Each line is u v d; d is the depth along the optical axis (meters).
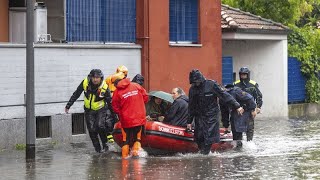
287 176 24.83
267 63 51.84
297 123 46.88
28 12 27.88
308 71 55.19
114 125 31.20
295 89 54.56
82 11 36.81
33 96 28.45
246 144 32.72
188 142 30.72
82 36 36.84
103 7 37.78
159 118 32.00
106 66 37.50
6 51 32.78
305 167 26.91
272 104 52.03
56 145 33.94
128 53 38.78
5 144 32.38
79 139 35.91
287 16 58.88
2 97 32.53
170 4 41.47
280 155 30.42
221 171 25.91
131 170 26.17
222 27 46.81
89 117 31.28
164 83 40.66
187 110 31.20
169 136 30.31
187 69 42.19
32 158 28.80
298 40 56.94
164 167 26.89
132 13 39.34
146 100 30.42
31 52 28.00
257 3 58.59
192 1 42.97
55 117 34.84
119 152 31.45
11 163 27.95
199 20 43.16
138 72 39.38
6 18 35.66
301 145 34.25
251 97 32.34
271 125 45.25
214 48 44.25
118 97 29.66
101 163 28.08
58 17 36.31
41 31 35.53
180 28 42.19
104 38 37.88
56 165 27.50
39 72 34.22
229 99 30.05
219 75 44.59
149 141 30.17
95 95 31.14
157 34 40.16
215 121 30.11
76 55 35.94
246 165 27.39
